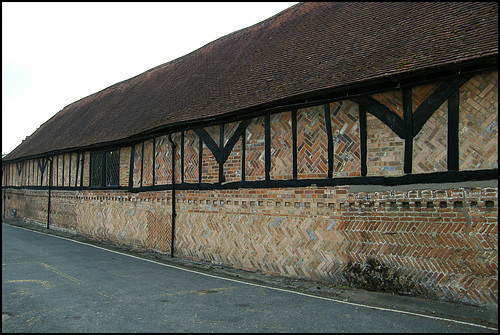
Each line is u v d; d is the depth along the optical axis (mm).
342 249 7129
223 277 8164
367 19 9219
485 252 5586
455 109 6004
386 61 6949
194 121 9859
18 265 8992
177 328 4801
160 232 11430
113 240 13688
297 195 7891
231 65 12102
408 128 6480
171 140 11258
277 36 11789
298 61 9320
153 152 12047
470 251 5719
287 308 5746
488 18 6445
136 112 14656
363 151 6980
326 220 7402
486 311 5398
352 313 5500
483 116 5734
